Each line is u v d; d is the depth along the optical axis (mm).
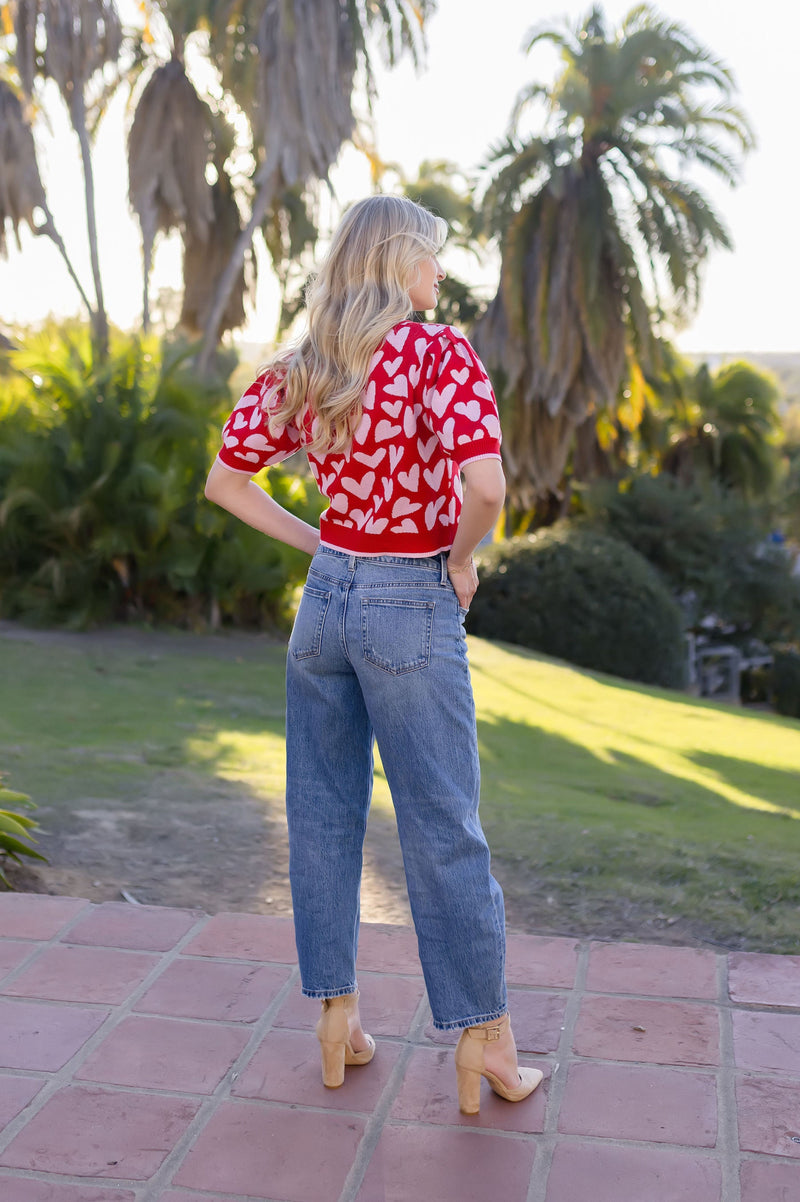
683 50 19469
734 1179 1880
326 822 2049
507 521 24906
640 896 3547
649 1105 2102
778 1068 2230
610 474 23500
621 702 10422
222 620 11383
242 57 18047
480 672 11484
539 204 20000
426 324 1837
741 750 8070
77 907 3061
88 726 6395
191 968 2686
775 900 3537
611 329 20328
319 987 2090
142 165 18688
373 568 1873
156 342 11320
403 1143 1989
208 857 3896
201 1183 1876
